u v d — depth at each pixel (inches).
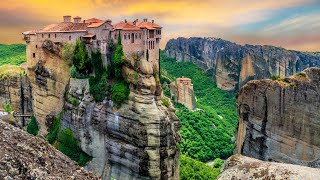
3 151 1466.5
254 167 1790.1
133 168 4160.9
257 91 3260.3
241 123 3444.9
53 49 4825.3
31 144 1592.0
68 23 4933.6
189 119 7549.2
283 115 3115.2
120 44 4414.4
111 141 4311.0
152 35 5036.9
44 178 1448.1
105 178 4357.8
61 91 4840.1
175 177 4387.3
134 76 4232.3
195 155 6318.9
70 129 4606.3
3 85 5462.6
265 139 3225.9
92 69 4596.5
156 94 4630.9
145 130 4094.5
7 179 1376.7
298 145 3048.7
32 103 5344.5
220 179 1802.4
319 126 2938.0
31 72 5196.9
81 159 4488.2
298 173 1706.4
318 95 2955.2
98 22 4744.1
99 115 4379.9
